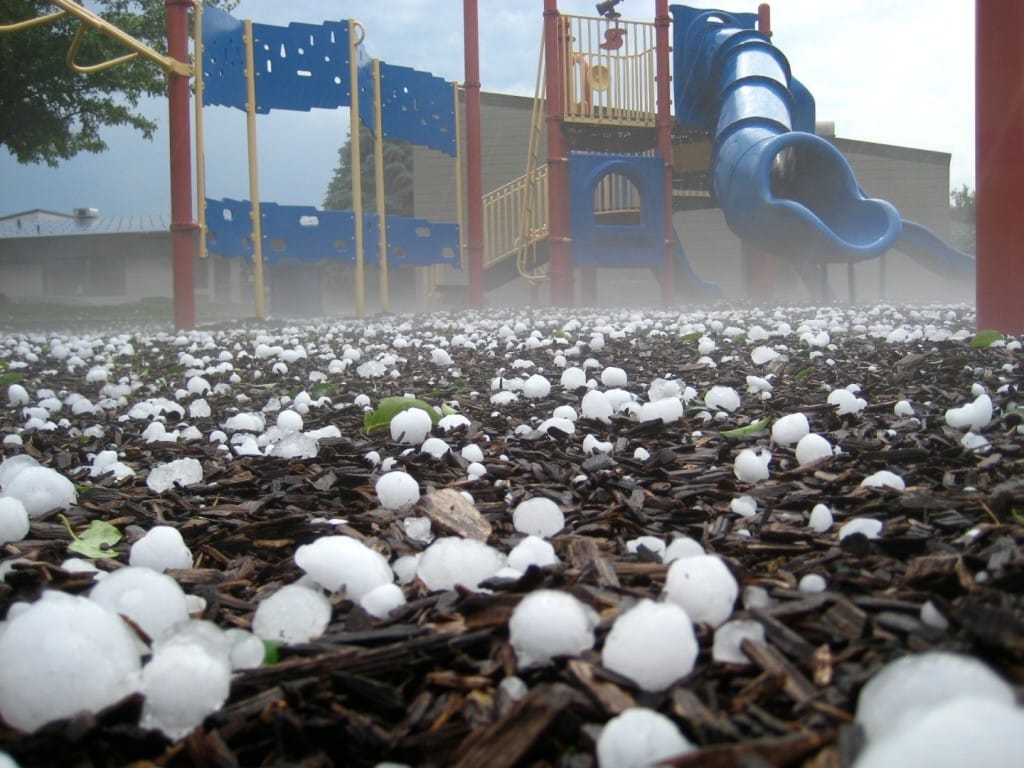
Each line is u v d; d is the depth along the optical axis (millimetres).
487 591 1195
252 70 11078
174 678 867
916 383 3297
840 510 1614
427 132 13258
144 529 1704
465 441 2426
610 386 3578
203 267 29297
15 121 15664
